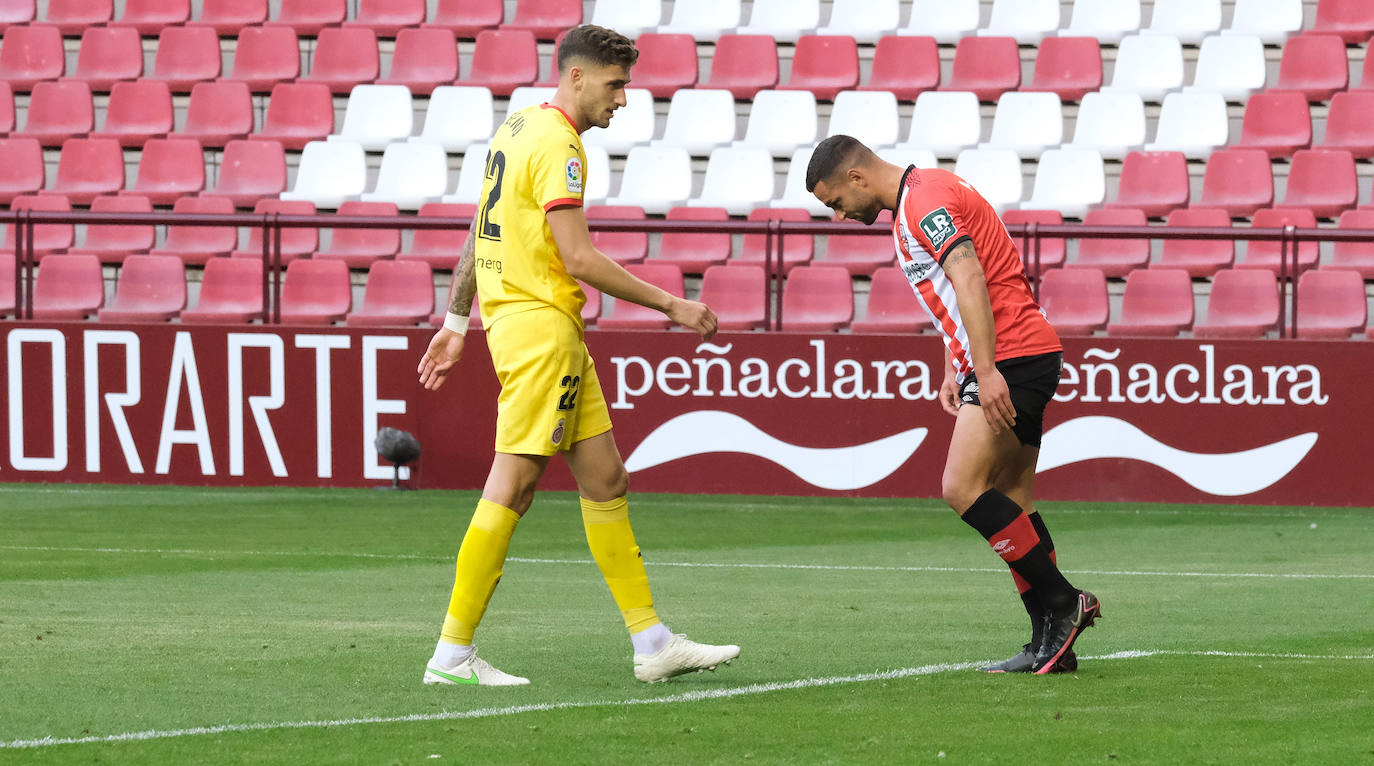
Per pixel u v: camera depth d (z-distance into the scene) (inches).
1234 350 1411.2
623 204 1907.0
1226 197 1878.7
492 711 593.3
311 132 2097.7
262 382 1518.2
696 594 940.6
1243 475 1414.9
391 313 1699.1
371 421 1515.7
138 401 1529.3
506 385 635.5
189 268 1891.0
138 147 2082.9
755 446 1478.8
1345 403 1396.4
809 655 729.6
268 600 899.4
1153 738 549.3
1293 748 535.2
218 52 2180.1
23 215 1539.1
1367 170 1920.5
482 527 639.1
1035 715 587.5
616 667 692.7
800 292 1672.0
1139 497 1435.8
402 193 1972.2
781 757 521.0
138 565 1050.1
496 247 633.6
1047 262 1784.0
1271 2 2124.8
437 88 2081.7
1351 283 1601.9
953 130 2003.0
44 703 607.5
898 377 1457.9
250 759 517.0
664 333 1487.5
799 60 2123.5
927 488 1461.6
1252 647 751.7
